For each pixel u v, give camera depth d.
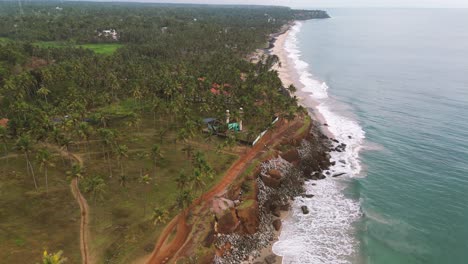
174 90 124.12
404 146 112.38
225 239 66.88
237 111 106.31
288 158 97.00
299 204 82.81
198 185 72.69
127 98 137.25
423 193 87.44
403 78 197.75
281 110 120.25
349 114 141.75
